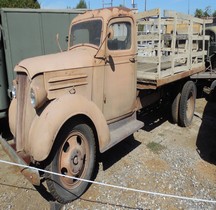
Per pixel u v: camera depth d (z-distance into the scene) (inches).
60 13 236.8
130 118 172.2
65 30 243.4
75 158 124.9
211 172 152.1
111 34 137.8
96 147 143.3
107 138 135.6
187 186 138.7
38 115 121.1
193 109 230.1
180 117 217.6
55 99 122.4
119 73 153.2
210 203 125.7
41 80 119.9
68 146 124.5
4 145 125.7
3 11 203.5
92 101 138.5
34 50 226.5
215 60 312.0
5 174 151.9
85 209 121.9
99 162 161.3
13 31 211.3
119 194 131.9
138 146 183.5
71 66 129.4
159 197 129.6
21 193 134.5
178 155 171.5
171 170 153.6
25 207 124.2
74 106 121.3
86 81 136.6
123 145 184.5
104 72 144.1
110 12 144.6
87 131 129.8
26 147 122.5
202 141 193.8
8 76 205.5
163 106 231.8
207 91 339.9
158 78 173.0
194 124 229.8
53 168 116.6
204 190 135.4
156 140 193.8
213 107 282.4
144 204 125.0
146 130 213.0
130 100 166.2
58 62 127.3
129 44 157.6
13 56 212.7
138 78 182.7
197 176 147.9
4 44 202.8
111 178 145.0
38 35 227.3
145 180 143.7
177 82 214.1
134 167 156.3
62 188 121.0
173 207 123.0
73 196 125.6
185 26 231.1
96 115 130.3
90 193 132.6
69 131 121.3
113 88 151.6
